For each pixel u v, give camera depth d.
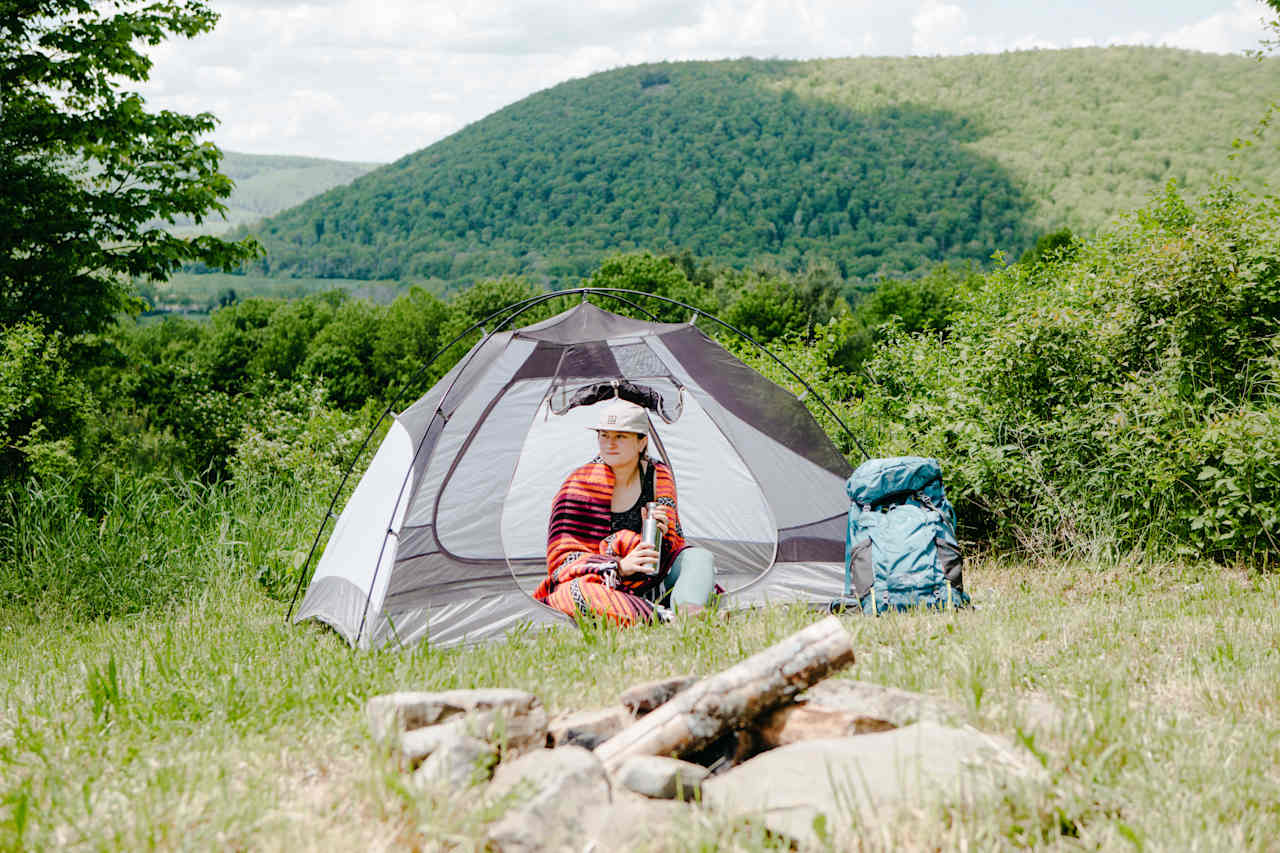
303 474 10.59
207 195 18.20
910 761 2.49
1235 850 2.23
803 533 5.87
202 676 4.02
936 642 4.05
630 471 5.22
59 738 3.32
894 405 8.83
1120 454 6.48
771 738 2.86
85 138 17.41
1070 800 2.40
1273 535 5.96
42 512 8.48
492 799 2.47
